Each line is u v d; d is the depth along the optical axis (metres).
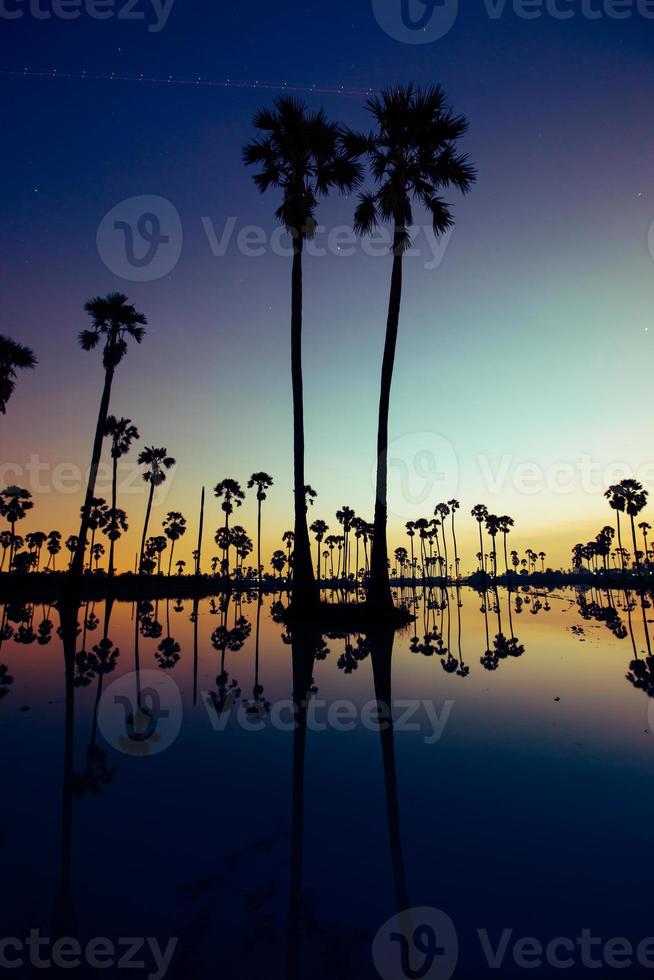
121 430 29.75
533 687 5.39
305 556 13.84
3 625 12.52
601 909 1.79
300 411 13.84
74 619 14.36
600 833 2.33
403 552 107.19
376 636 10.27
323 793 2.81
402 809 2.60
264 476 46.94
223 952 1.58
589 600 28.45
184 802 2.69
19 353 22.03
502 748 3.54
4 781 2.97
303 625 12.41
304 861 2.12
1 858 2.15
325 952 1.58
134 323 21.41
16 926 1.72
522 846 2.23
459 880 1.97
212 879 1.99
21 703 4.80
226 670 6.41
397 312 12.83
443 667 6.58
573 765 3.20
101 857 2.16
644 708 4.56
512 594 42.69
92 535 50.12
